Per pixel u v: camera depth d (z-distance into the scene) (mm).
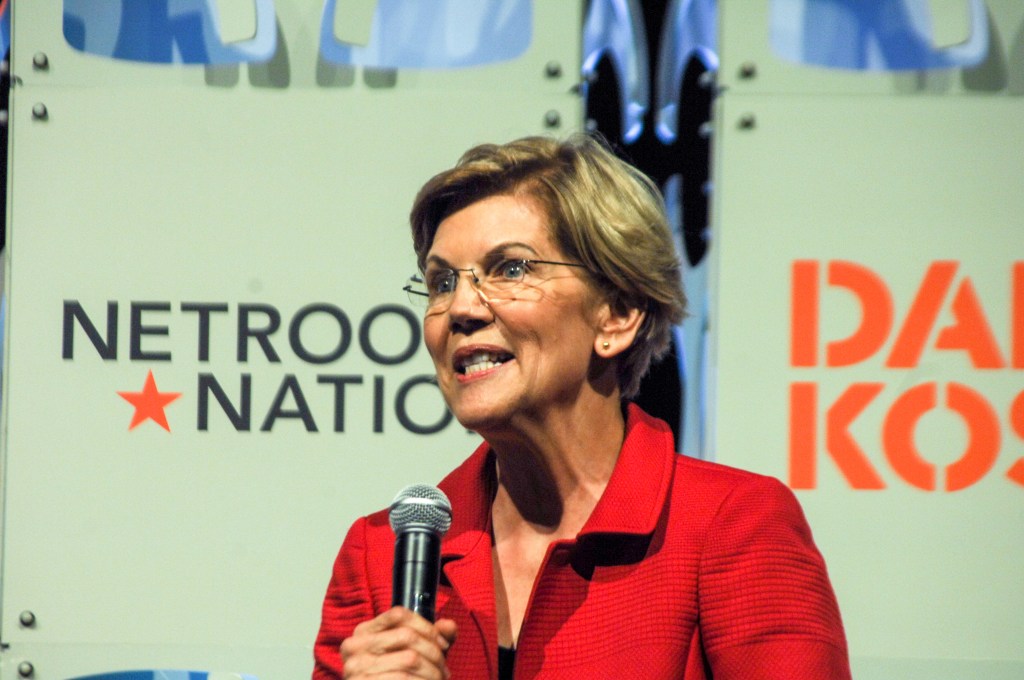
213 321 6031
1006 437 5852
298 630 5938
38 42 6105
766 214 5977
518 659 3889
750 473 4191
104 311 6031
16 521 5953
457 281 4098
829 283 5938
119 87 6102
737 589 3812
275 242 6059
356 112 6102
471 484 4371
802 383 5902
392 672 3385
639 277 4133
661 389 6664
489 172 4164
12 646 5914
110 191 6070
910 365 5891
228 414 6008
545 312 3994
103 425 6000
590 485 4207
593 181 4141
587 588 3955
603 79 6898
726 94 6016
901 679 5789
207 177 6082
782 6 6031
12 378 6000
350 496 5984
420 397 6016
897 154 5969
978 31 6000
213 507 5980
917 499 5852
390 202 6082
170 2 6133
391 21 6121
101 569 5949
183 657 5930
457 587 4062
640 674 3740
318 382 6016
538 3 6098
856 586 5824
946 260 5930
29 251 6047
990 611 5797
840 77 6012
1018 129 5953
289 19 6133
